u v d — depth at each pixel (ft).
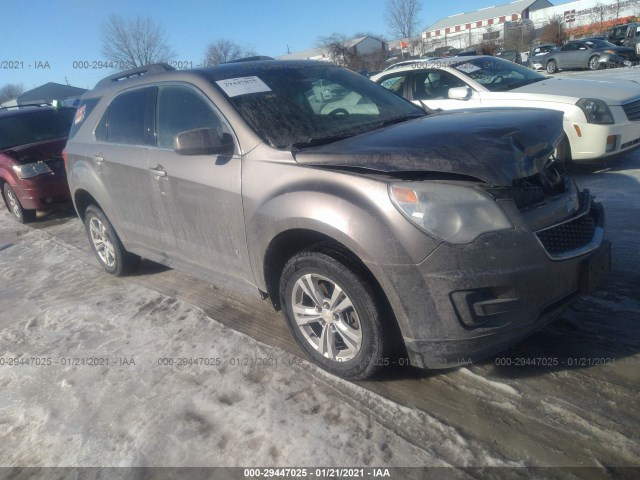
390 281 7.90
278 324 11.72
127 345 11.67
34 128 26.76
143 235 13.48
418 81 23.82
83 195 15.67
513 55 92.02
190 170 10.98
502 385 8.73
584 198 9.42
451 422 8.07
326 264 8.68
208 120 10.96
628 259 12.50
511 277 7.64
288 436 8.19
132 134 13.07
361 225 8.00
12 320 14.02
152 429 8.73
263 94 11.17
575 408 8.00
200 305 13.23
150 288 14.85
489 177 7.64
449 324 7.80
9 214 29.22
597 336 9.67
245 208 9.86
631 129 19.54
